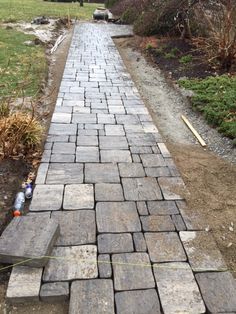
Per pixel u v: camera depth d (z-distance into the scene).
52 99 6.11
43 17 14.12
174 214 3.24
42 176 3.70
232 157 4.48
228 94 6.05
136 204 3.35
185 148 4.77
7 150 3.97
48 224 2.84
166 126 5.48
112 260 2.68
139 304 2.34
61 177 3.70
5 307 2.36
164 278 2.54
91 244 2.82
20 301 2.38
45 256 2.57
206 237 2.97
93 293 2.41
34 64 7.91
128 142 4.59
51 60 8.76
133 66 8.76
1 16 14.21
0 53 8.66
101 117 5.32
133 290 2.44
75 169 3.87
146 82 7.57
